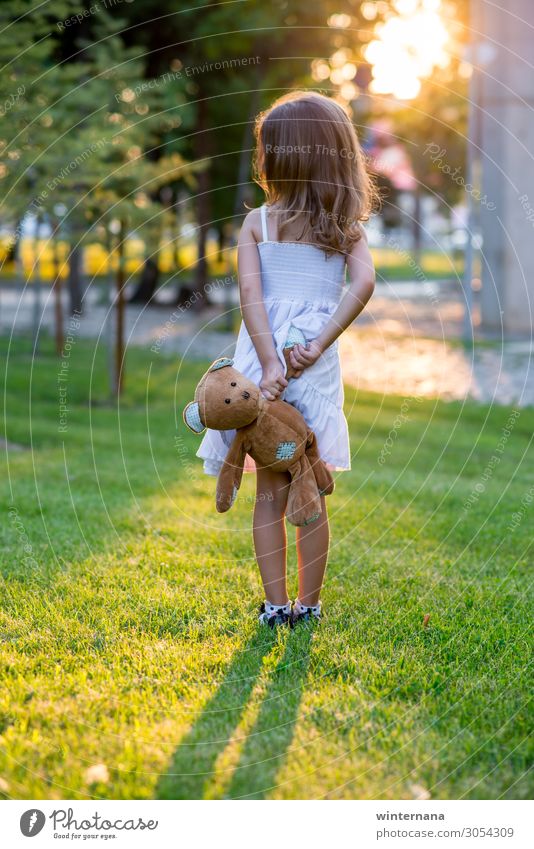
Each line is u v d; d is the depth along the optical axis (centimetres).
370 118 2041
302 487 243
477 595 292
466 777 186
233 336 1486
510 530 384
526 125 1409
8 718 200
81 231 873
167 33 1582
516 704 212
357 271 254
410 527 388
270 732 198
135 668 228
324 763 188
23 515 396
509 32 1384
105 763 187
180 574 308
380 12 1366
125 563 321
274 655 238
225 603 278
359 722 202
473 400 912
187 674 227
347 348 1291
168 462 580
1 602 277
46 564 316
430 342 1345
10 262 2789
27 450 618
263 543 258
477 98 1409
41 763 186
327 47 1465
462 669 232
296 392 249
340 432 255
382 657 239
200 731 198
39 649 239
